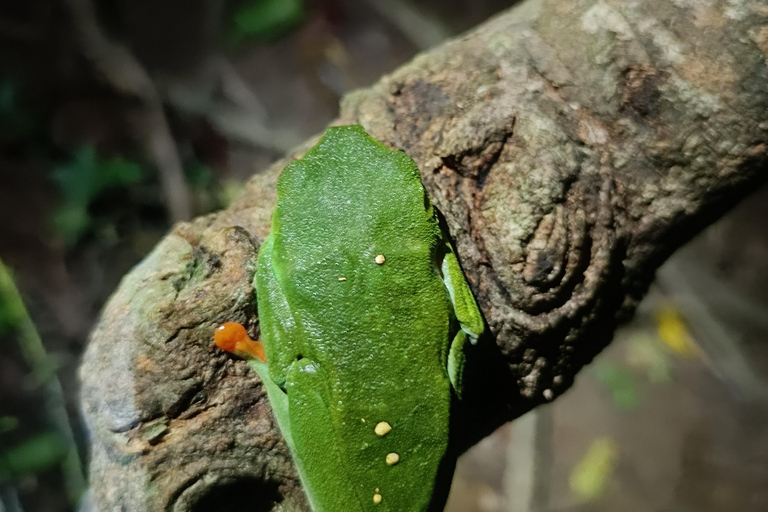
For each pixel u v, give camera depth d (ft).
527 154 0.72
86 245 1.27
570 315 0.73
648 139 0.72
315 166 0.72
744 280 1.37
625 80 0.72
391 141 0.74
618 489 1.26
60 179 1.25
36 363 1.11
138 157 1.33
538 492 1.20
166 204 1.32
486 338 0.73
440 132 0.73
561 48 0.73
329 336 0.69
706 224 0.74
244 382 0.71
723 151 0.71
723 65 0.70
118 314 0.72
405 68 0.76
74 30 1.33
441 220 0.73
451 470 0.69
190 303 0.71
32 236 1.26
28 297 1.21
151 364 0.71
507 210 0.72
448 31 1.49
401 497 0.68
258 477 0.71
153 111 1.35
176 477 0.71
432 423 0.69
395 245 0.70
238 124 1.42
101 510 0.72
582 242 0.72
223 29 1.52
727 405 1.32
